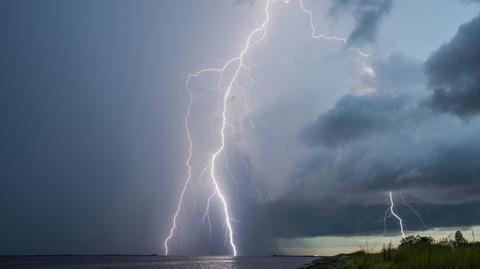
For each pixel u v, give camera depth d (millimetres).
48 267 96750
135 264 114188
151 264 112688
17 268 91812
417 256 18203
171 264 111688
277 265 92750
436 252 18078
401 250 21516
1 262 140500
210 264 109812
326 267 36250
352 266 24031
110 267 93438
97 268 88375
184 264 111312
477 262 15477
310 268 42750
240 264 106125
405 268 17469
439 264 15906
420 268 16531
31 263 129125
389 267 18875
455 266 15219
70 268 90812
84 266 101312
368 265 21719
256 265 96000
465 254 16438
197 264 110688
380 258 21703
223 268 80938
